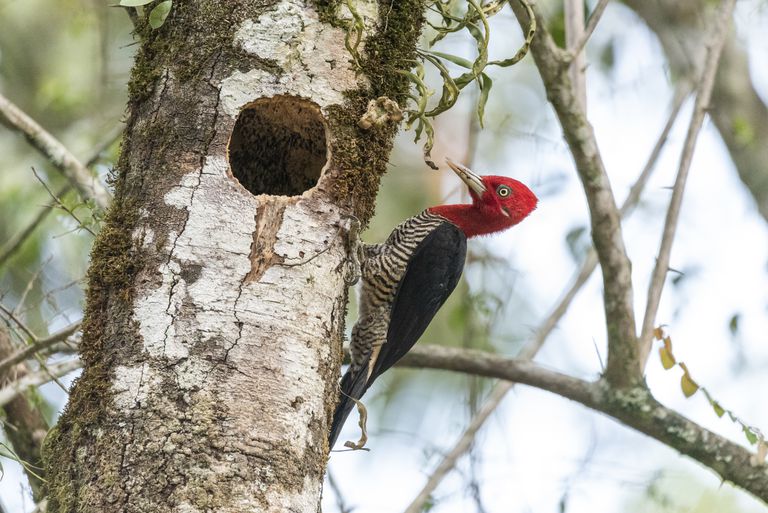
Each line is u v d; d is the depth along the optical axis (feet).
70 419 24.50
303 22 27.22
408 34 28.63
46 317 40.09
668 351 36.29
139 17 28.02
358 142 27.58
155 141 26.11
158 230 25.27
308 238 26.23
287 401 24.61
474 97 47.03
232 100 26.32
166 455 23.34
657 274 38.68
